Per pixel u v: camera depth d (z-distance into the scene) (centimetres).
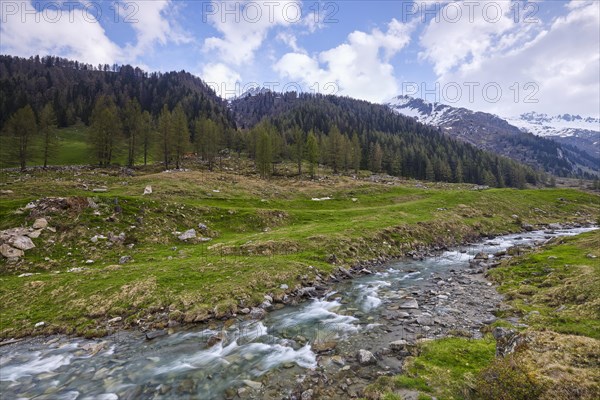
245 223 4594
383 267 3238
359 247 3600
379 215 5322
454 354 1316
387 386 1118
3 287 2247
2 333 1745
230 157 13488
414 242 4191
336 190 8412
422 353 1370
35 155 9050
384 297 2270
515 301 2011
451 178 15888
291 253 3241
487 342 1434
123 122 12462
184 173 8094
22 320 1864
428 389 1084
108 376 1332
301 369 1327
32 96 17175
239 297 2122
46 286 2253
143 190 5931
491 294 2264
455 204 6825
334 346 1515
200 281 2330
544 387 902
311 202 6950
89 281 2316
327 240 3566
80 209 3544
